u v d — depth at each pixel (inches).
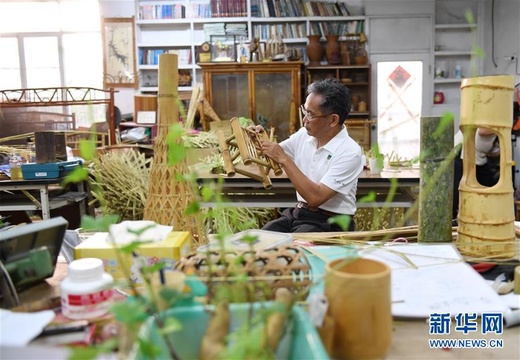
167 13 223.5
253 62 199.8
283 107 203.6
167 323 23.2
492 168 110.3
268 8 217.6
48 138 98.1
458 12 223.1
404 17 217.0
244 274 30.8
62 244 40.7
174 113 47.9
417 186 96.2
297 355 25.9
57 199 108.0
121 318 22.8
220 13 218.8
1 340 27.3
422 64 219.3
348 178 73.2
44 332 30.0
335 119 74.1
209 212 37.2
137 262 37.4
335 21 218.8
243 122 107.8
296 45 225.3
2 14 231.9
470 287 36.9
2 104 159.6
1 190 102.1
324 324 27.0
